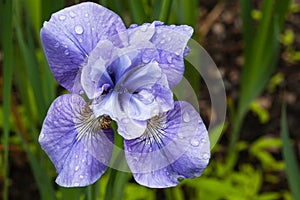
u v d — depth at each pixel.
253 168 0.88
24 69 0.66
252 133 0.92
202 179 0.74
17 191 0.86
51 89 0.60
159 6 0.54
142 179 0.45
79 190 0.53
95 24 0.44
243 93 0.75
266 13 0.69
